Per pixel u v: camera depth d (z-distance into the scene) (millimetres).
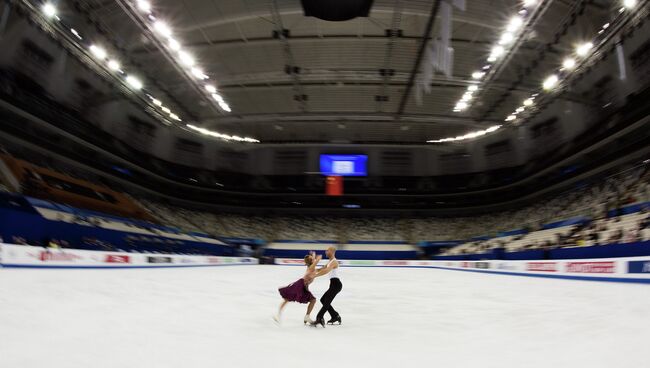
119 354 4871
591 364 4723
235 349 5332
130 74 37219
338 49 34031
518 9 27594
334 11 26484
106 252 21969
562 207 43750
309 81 39781
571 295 12711
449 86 39531
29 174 31500
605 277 17859
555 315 8602
